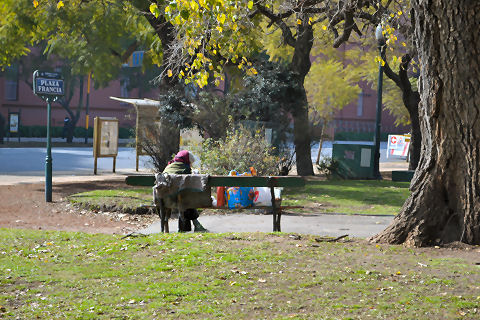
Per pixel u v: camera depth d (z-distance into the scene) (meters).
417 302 5.71
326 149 44.41
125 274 6.84
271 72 22.45
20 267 7.18
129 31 30.94
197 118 21.59
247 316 5.38
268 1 17.06
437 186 8.30
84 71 31.27
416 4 8.11
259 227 11.20
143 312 5.50
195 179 9.81
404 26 15.04
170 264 7.22
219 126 21.41
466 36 7.80
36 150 37.91
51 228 11.50
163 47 21.22
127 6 25.22
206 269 6.99
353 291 6.09
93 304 5.74
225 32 13.93
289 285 6.32
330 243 8.45
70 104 62.50
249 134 17.97
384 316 5.30
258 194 10.73
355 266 7.07
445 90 8.05
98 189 17.42
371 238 8.70
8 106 58.84
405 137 37.78
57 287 6.36
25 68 54.75
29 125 59.81
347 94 41.53
